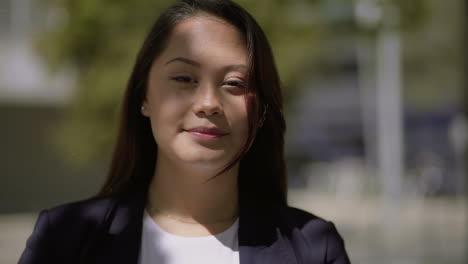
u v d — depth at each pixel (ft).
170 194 6.08
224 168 5.79
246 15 5.94
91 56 24.47
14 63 47.19
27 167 52.11
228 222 6.13
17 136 51.60
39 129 51.96
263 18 20.66
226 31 5.85
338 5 22.89
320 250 6.06
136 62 6.19
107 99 23.52
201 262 5.79
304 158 82.99
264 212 6.21
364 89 77.05
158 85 5.83
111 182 6.65
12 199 51.72
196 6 5.95
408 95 62.90
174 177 6.04
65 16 24.16
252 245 5.91
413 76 60.08
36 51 25.80
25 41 46.85
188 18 5.87
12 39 46.93
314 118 85.25
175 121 5.71
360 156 84.94
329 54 28.73
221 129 5.67
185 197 6.03
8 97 47.47
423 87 60.70
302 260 5.99
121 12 22.54
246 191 6.69
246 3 19.98
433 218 44.11
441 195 60.54
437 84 60.03
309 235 6.13
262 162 6.84
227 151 5.74
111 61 23.45
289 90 24.54
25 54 47.19
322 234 6.17
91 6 22.61
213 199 6.07
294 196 60.90
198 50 5.70
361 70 74.79
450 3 48.01
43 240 5.79
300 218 6.33
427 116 67.31
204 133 5.65
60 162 52.85
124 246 5.79
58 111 49.62
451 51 54.65
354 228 39.63
